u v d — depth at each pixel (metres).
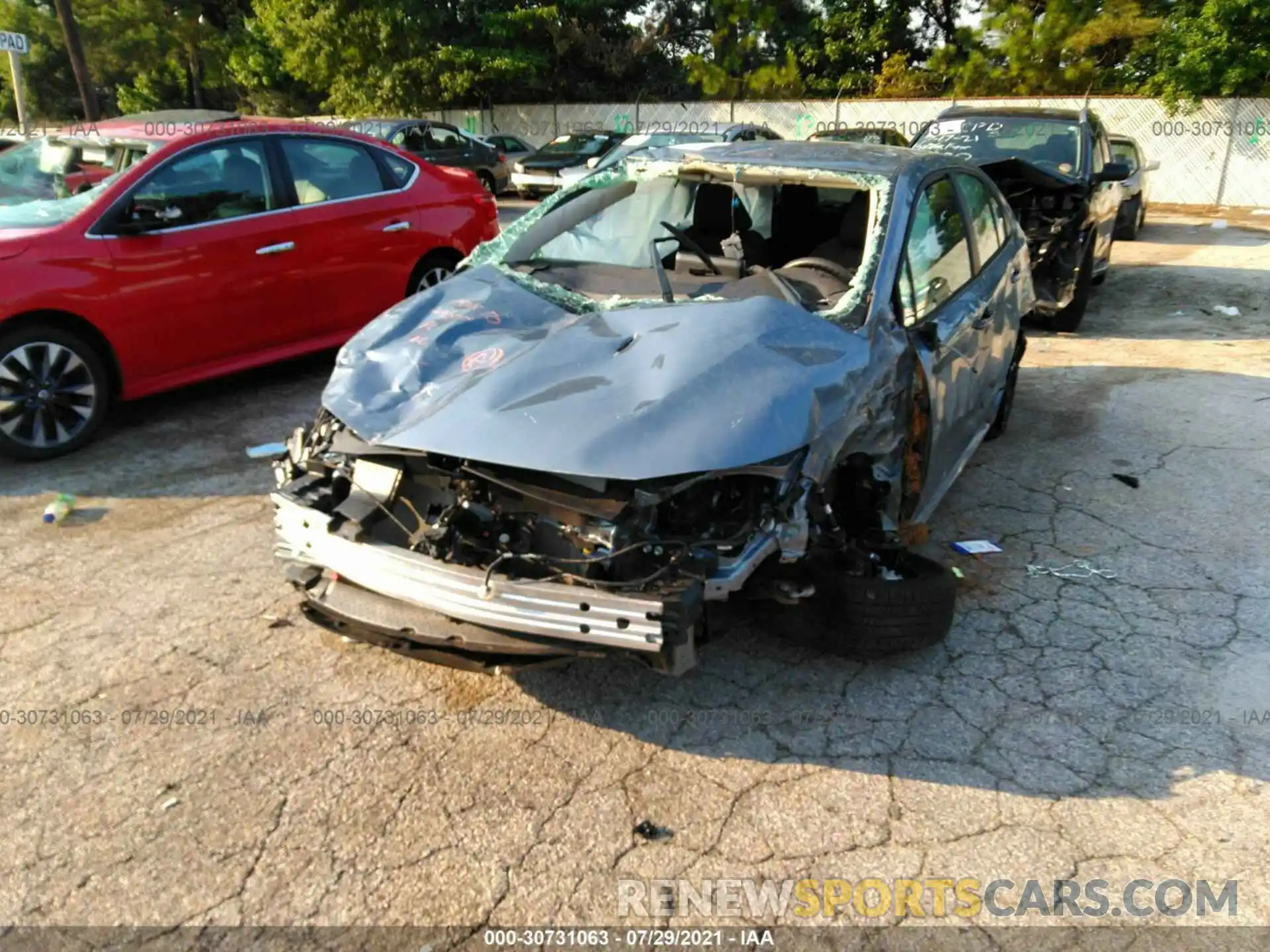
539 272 4.14
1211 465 5.46
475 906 2.50
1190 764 3.02
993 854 2.67
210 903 2.51
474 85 28.52
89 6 32.41
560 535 2.92
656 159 4.60
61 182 6.29
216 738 3.12
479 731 3.17
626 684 3.42
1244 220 17.64
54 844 2.69
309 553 3.14
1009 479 5.29
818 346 3.27
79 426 5.48
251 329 6.20
